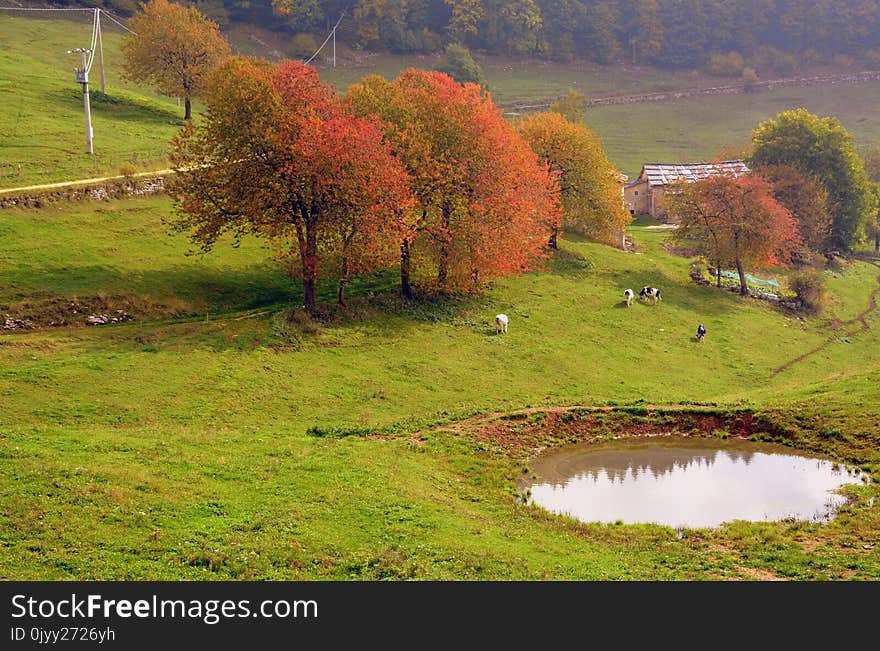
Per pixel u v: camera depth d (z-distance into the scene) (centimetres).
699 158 17050
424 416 4488
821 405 4394
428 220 6431
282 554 2614
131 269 5753
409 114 6462
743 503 3403
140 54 9819
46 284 5212
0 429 3538
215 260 6328
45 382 4178
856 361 7406
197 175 5738
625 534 3042
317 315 5662
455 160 6400
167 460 3325
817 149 10931
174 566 2506
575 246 8806
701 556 2814
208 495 3011
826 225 10538
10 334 4719
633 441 4247
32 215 6134
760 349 7119
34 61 11256
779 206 8812
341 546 2719
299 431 4109
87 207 6525
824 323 8369
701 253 8962
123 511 2789
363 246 5612
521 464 3859
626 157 16812
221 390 4441
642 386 5647
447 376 5259
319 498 3081
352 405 4603
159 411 4122
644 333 6862
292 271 5969
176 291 5634
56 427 3691
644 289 7588
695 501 3431
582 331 6575
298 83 5859
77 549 2541
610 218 8638
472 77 18325
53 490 2866
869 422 4088
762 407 4481
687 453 4044
